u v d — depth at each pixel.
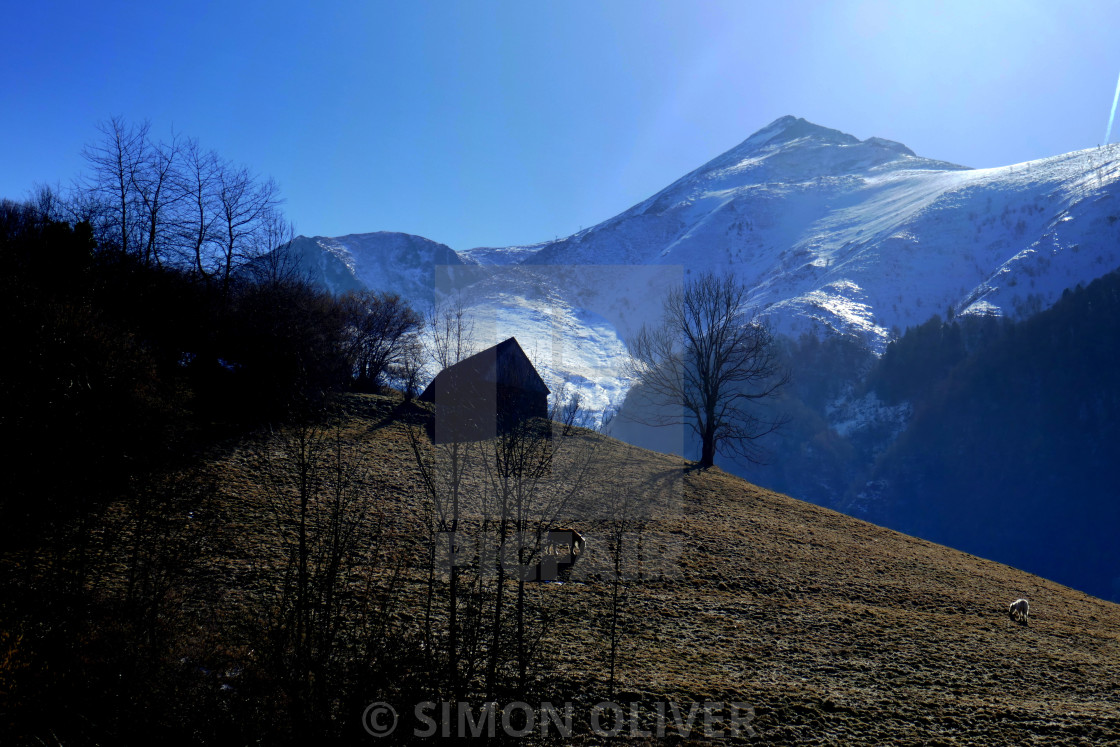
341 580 12.64
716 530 24.02
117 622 9.13
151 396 18.77
